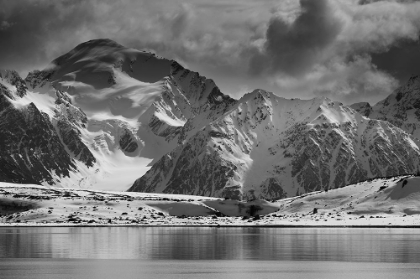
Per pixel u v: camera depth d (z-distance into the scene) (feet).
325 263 492.95
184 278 427.74
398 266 473.26
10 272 450.71
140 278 427.74
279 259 520.01
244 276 434.30
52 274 442.91
